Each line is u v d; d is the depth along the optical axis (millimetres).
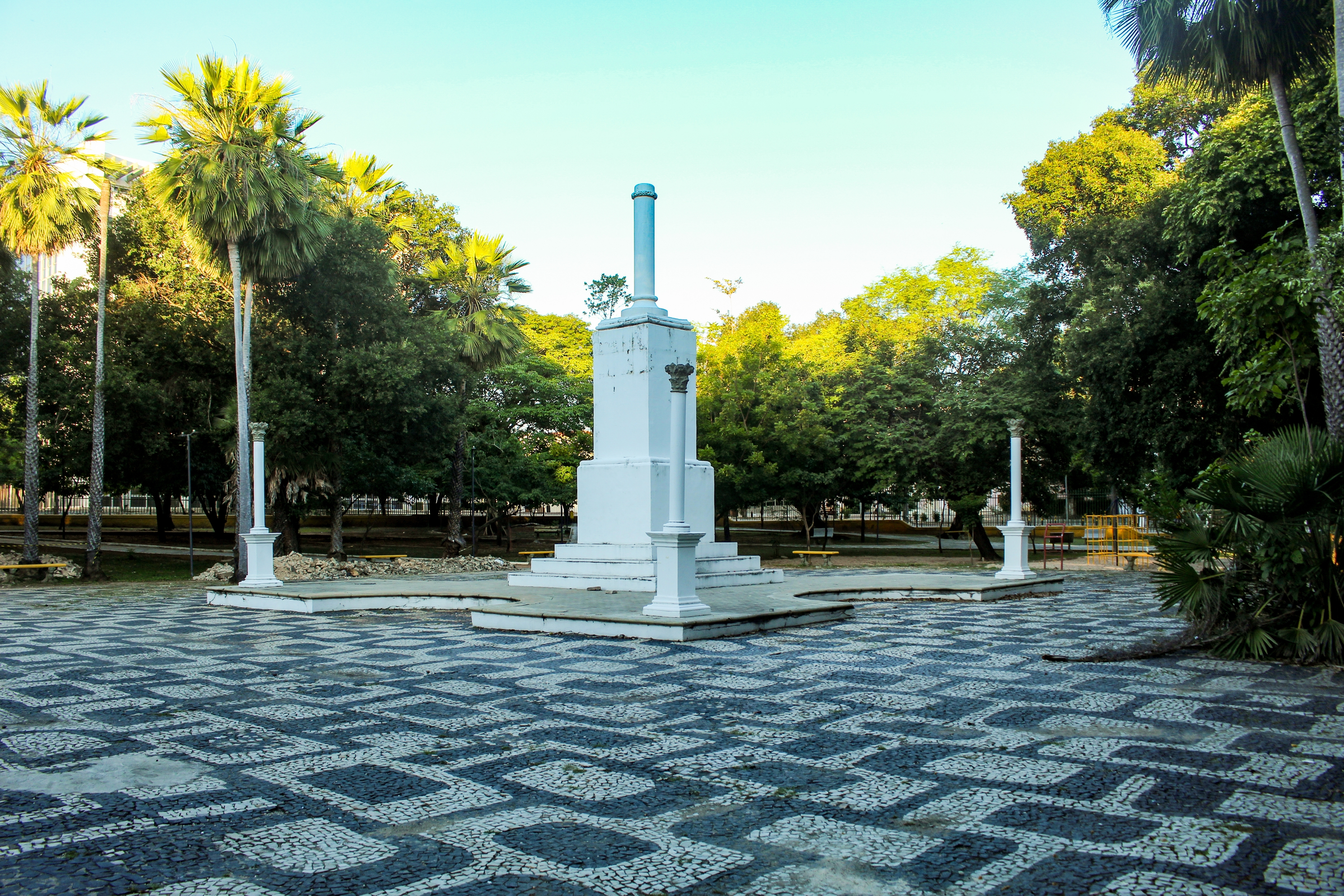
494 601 12922
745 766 5156
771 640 10000
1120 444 20250
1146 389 18984
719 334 44156
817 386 27125
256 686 7715
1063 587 16797
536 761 5281
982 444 24359
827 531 32188
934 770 5027
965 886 3459
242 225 18891
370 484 27578
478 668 8508
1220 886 3441
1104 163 32625
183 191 19031
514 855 3814
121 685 7820
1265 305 11125
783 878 3555
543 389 31344
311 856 3812
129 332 23094
